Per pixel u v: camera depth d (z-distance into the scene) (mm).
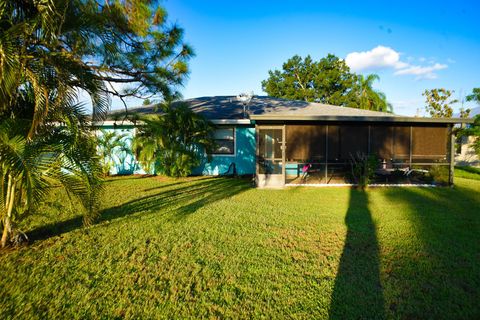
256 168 9750
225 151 12898
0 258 3824
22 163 3182
